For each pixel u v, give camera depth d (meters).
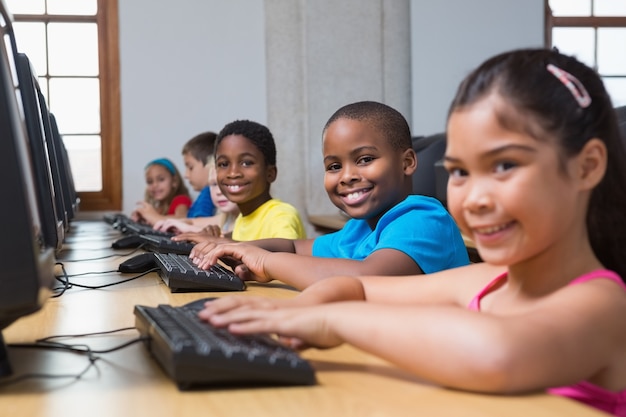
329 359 0.88
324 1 4.60
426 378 0.74
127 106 4.69
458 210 0.77
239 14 4.72
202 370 0.74
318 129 4.61
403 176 1.66
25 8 4.61
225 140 2.36
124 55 4.68
